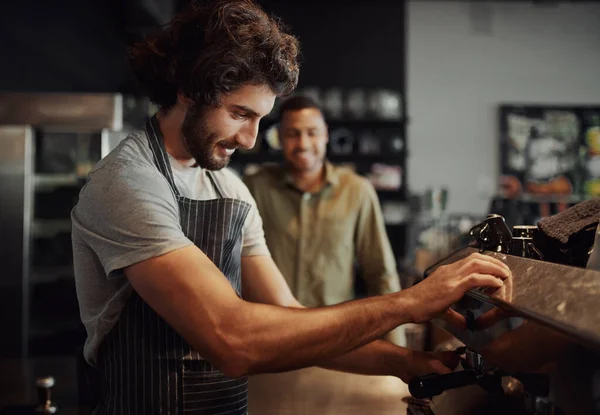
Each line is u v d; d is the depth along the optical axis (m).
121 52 5.42
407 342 1.78
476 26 6.10
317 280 2.50
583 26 6.16
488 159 6.11
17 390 1.65
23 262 3.33
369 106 5.31
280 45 1.01
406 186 5.73
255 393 1.46
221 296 0.89
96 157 3.37
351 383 1.54
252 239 1.37
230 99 1.00
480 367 0.92
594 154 6.11
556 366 0.63
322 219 2.49
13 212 3.32
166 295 0.90
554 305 0.66
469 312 0.91
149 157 1.09
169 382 1.08
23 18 3.63
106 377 1.13
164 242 0.93
